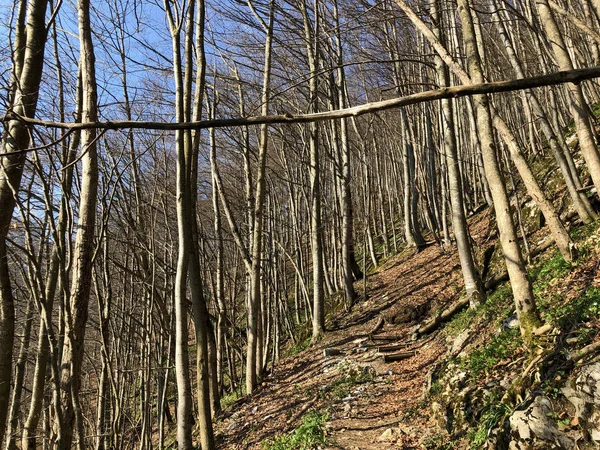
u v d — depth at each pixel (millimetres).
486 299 9258
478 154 16844
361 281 17859
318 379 10148
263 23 11422
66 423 4625
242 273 17609
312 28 13633
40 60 4883
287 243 20219
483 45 8961
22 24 4977
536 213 11555
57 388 4453
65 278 4602
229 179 19281
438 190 19797
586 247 7156
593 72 1302
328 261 20328
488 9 9672
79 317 4859
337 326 13891
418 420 6488
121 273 10852
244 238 16922
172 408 16531
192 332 19875
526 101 14781
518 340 6082
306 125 14938
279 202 21359
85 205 5023
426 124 18297
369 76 18656
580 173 10797
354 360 10367
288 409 9148
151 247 9836
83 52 5184
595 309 5012
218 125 1458
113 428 7789
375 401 7855
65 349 4816
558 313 5465
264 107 11141
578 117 7414
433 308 12055
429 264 15617
